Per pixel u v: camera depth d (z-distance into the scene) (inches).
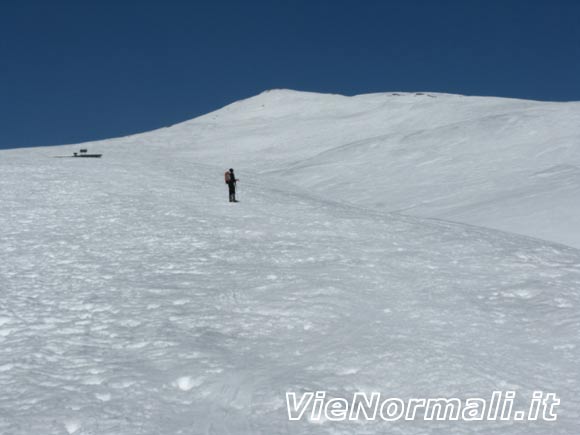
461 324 410.6
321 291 480.7
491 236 761.0
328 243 677.3
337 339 380.5
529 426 273.0
